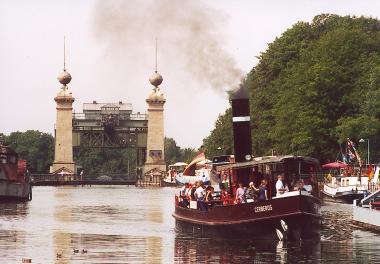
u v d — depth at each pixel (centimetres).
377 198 9031
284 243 7356
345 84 15888
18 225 9212
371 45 16812
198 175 13375
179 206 8744
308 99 15962
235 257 6619
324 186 14262
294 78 16712
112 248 7112
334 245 7250
